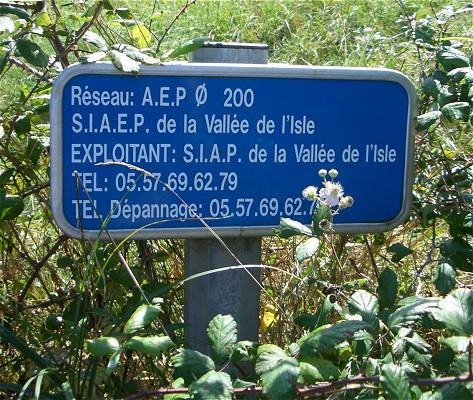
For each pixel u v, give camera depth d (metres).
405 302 2.01
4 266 2.72
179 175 2.22
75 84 2.13
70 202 2.17
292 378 1.66
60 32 2.59
